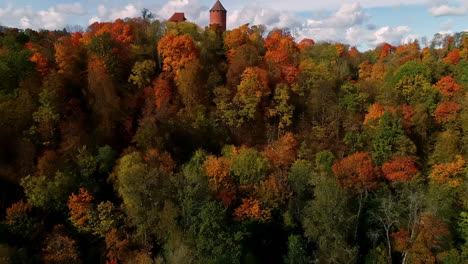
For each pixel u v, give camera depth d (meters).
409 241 40.31
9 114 49.12
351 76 88.62
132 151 50.09
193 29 82.00
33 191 42.69
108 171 49.50
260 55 77.75
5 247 36.25
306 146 58.16
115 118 56.12
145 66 62.62
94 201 45.97
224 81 68.25
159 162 48.59
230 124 60.66
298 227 45.66
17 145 48.34
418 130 60.00
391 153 53.12
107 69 60.53
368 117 61.56
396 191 49.31
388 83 70.38
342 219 39.25
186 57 64.94
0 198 44.81
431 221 40.09
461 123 60.00
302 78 70.44
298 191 47.06
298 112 66.44
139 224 41.75
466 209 47.47
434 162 55.78
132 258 39.34
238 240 37.97
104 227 41.47
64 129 52.00
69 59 60.47
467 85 69.19
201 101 62.53
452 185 49.34
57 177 43.56
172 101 62.31
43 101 51.53
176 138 56.34
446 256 40.53
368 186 48.66
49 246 38.91
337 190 40.62
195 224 37.97
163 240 41.09
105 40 63.00
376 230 43.41
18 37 74.69
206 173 47.12
